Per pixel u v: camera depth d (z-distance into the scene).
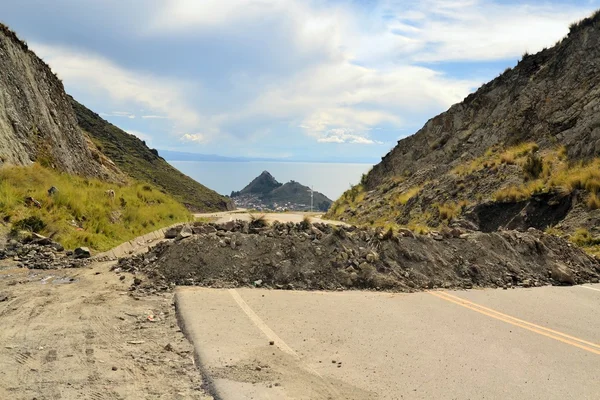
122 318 6.10
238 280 8.09
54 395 3.97
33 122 19.95
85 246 11.57
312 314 6.55
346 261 8.70
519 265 9.60
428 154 31.62
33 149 18.27
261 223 10.29
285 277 8.23
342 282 8.27
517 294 8.20
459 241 9.99
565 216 14.73
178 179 68.88
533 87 25.00
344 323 6.23
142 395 4.07
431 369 4.85
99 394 4.04
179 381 4.38
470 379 4.63
